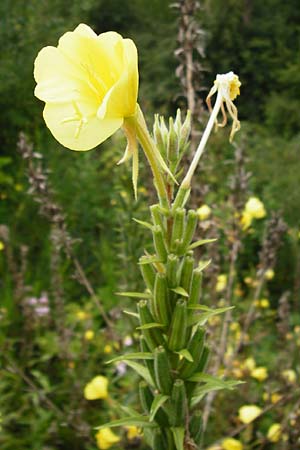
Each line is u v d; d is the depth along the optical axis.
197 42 0.44
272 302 0.88
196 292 0.23
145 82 2.30
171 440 0.25
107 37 0.21
